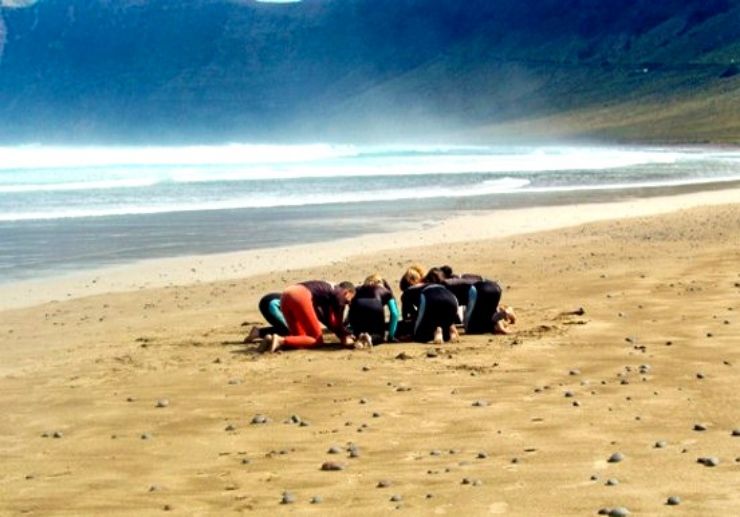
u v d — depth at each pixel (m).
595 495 7.69
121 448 9.88
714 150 126.12
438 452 9.21
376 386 12.19
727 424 9.80
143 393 12.18
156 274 23.36
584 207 39.31
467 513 7.45
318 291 15.15
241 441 9.93
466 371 12.85
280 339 14.62
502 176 59.38
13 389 12.59
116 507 8.10
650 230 30.61
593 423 10.02
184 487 8.58
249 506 7.95
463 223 33.75
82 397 12.05
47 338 16.20
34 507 8.17
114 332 16.58
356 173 61.59
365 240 29.28
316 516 7.60
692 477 8.05
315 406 11.29
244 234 30.84
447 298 14.98
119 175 58.47
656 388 11.45
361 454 9.30
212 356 14.33
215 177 56.94
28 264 24.83
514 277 21.36
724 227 30.58
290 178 56.59
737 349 13.40
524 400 11.16
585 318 16.19
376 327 14.88
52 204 40.53
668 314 16.16
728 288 18.48
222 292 20.70
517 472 8.45
